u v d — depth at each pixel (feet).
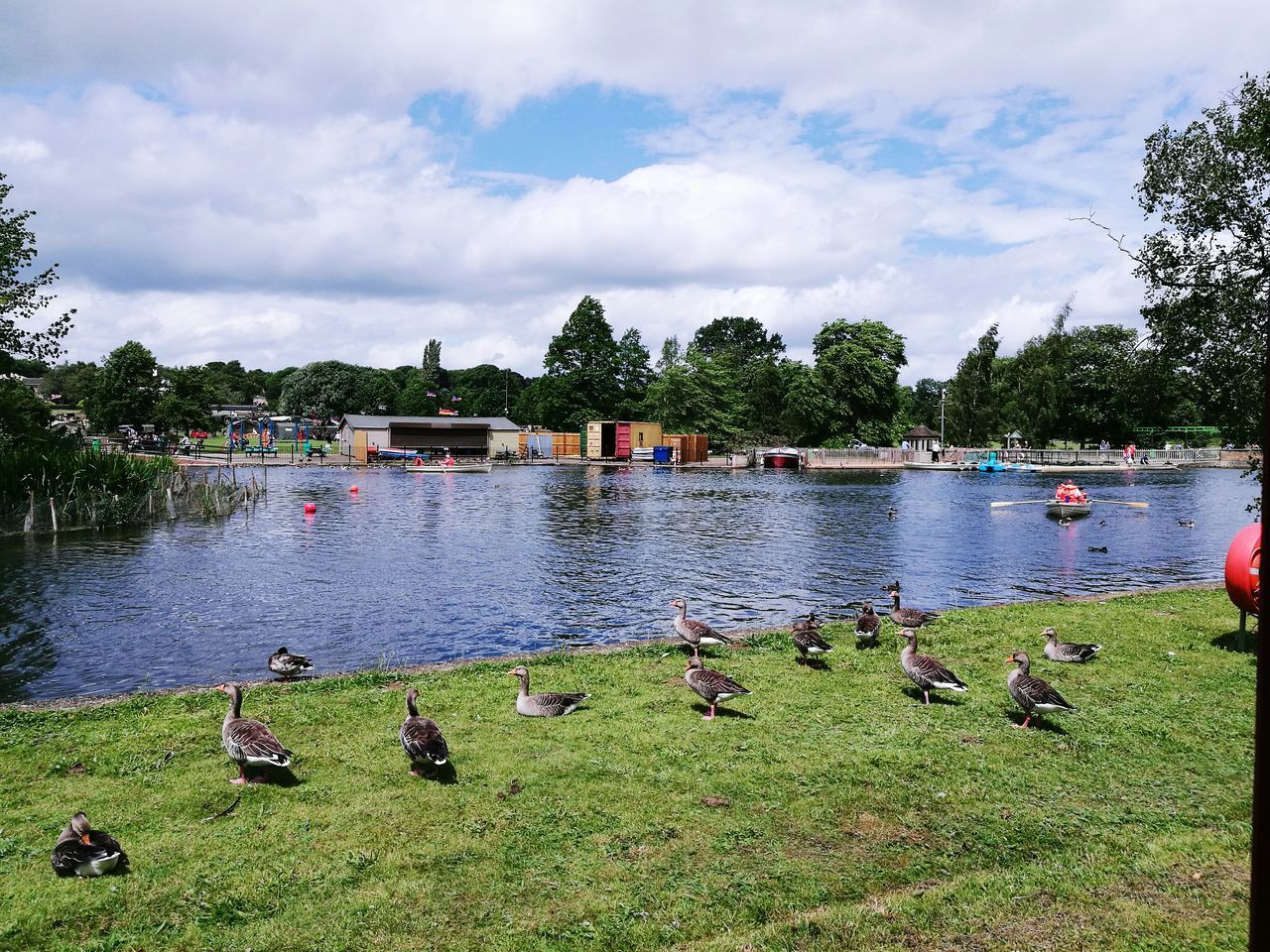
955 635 66.28
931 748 42.75
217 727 45.47
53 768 39.78
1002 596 97.71
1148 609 75.36
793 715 47.65
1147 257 69.00
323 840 32.86
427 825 34.12
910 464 366.22
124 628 81.41
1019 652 47.26
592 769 39.83
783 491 255.09
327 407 613.11
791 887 29.78
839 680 54.60
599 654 61.82
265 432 422.82
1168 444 404.57
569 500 224.74
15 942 26.37
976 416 431.02
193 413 414.62
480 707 49.01
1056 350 400.47
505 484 281.13
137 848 32.24
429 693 51.75
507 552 130.62
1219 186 64.23
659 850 32.35
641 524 170.40
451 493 246.06
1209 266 65.98
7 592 98.48
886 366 422.00
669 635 78.28
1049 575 112.06
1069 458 370.73
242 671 66.95
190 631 80.28
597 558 124.77
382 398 622.54
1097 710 48.62
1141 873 29.66
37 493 153.38
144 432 397.80
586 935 26.71
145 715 47.62
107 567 115.96
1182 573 114.32
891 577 109.60
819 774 39.45
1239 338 64.49
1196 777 39.50
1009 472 343.87
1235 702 49.90
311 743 43.24
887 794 37.37
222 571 112.98
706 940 26.30
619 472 349.00
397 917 27.78
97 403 403.13
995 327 436.76
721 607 90.68
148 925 27.35
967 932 26.04
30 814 35.04
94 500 158.20
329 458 389.60
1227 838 32.48
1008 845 32.99
